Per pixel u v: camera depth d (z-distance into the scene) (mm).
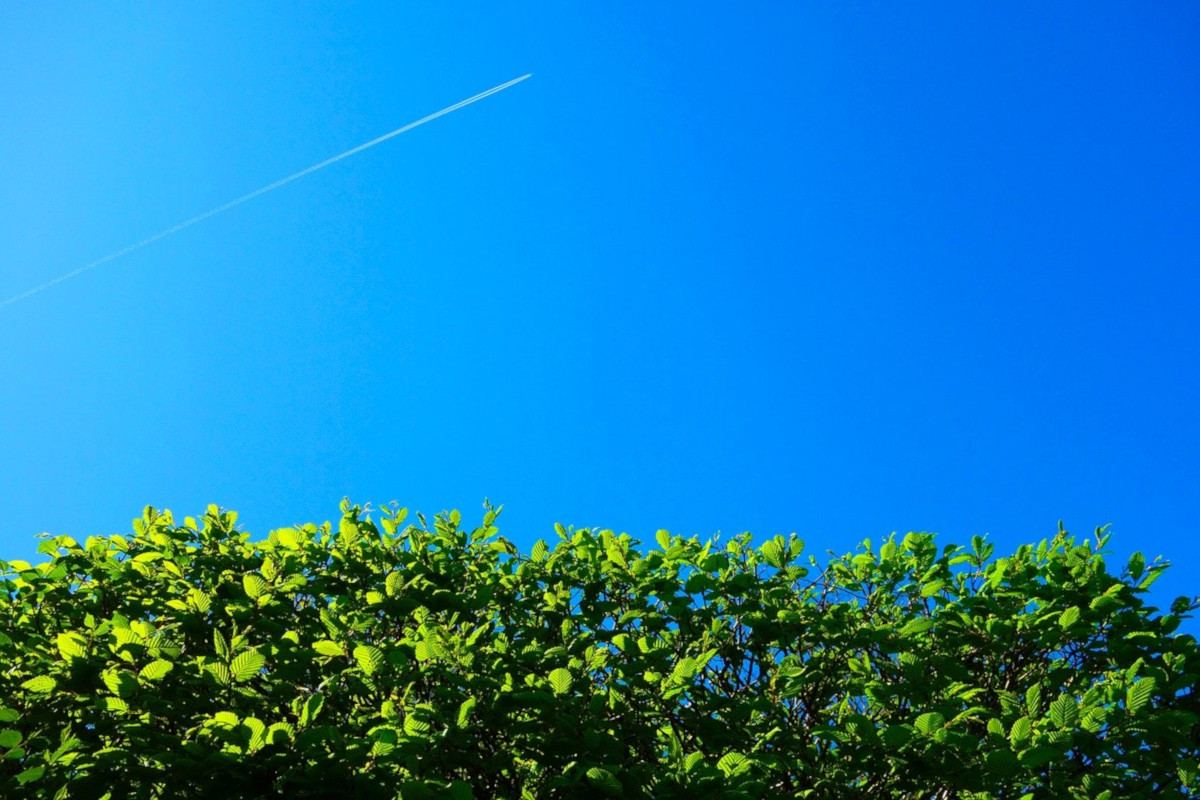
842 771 5383
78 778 4508
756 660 6566
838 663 6449
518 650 5734
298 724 4633
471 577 6996
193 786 4484
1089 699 5203
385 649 5496
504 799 5289
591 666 5598
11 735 4531
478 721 4926
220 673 4863
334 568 6824
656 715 5805
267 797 4410
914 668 5602
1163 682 5711
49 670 5375
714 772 4656
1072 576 6477
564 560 7211
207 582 6527
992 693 6430
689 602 6504
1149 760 5375
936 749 5055
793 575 6836
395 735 4562
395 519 7223
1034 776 5227
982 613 6477
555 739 4867
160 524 7098
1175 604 6391
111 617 6309
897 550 7168
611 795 4637
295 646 5617
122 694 4594
